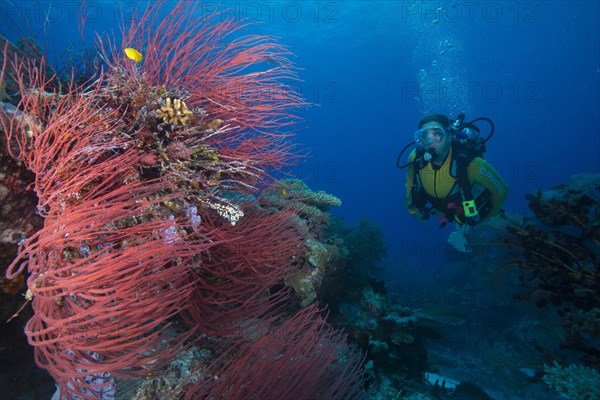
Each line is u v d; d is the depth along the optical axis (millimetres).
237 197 3346
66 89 3303
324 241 5016
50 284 1723
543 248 3508
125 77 2688
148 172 2486
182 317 2551
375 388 3928
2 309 1938
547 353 3492
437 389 4672
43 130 2111
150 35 3172
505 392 6008
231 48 3289
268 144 3336
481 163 5004
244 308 2910
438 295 9711
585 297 3199
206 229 2676
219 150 2979
